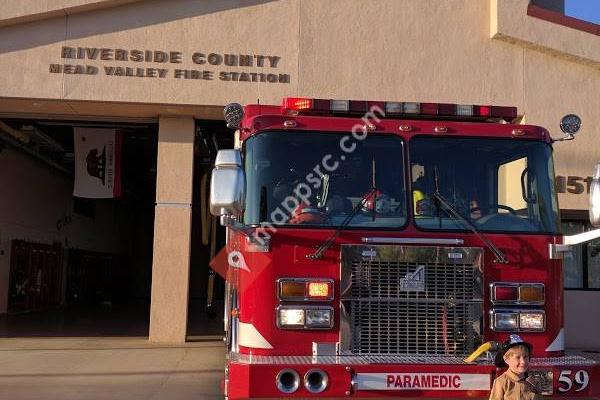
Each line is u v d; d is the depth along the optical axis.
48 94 11.94
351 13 12.38
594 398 4.99
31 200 19.78
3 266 17.81
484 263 5.32
